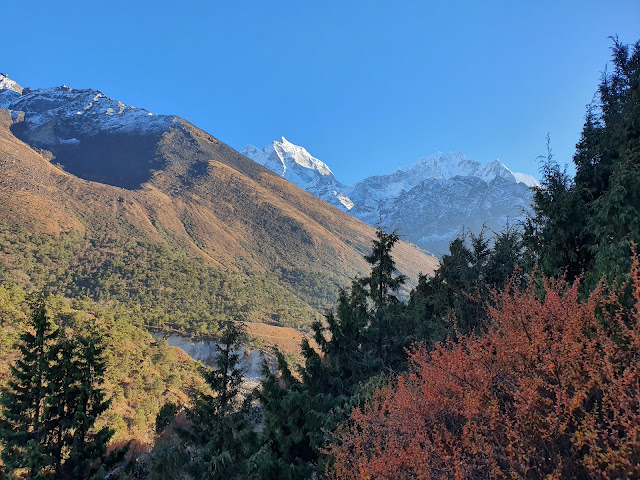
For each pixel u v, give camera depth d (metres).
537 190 8.40
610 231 6.48
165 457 7.61
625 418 2.51
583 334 3.46
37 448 9.70
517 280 5.46
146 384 28.28
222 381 10.27
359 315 9.18
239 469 6.60
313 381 7.95
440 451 3.01
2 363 20.00
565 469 2.73
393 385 5.50
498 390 3.47
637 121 7.25
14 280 74.31
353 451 4.12
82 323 32.22
